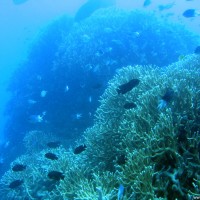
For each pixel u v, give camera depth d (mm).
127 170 816
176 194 715
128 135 970
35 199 1522
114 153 1104
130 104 1120
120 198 672
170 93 892
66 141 2678
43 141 2643
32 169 1734
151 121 965
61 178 1154
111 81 1705
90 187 943
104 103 1492
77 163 1323
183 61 1891
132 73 1535
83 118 2793
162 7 2822
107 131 1223
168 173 751
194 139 772
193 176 729
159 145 819
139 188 733
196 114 904
